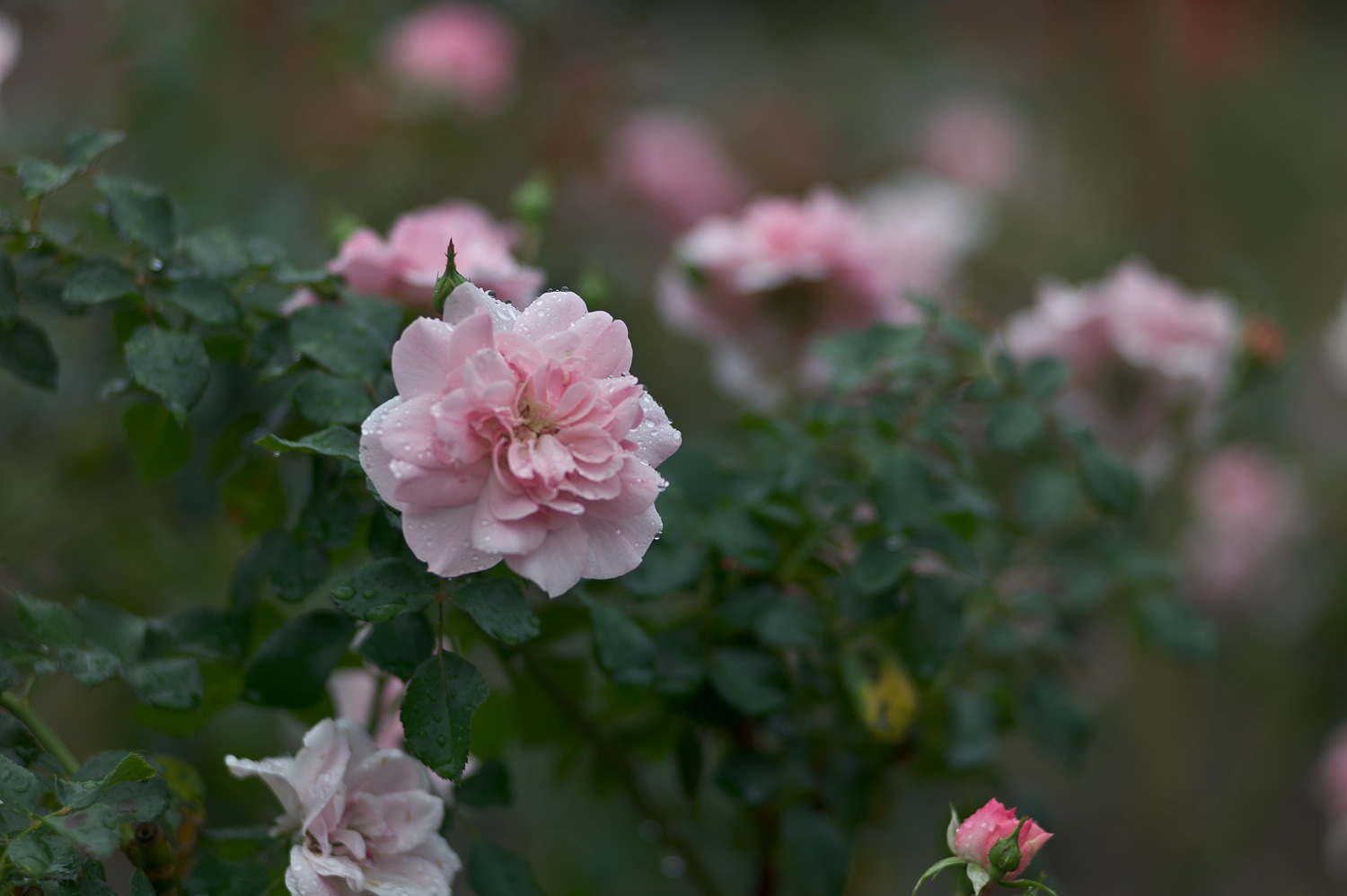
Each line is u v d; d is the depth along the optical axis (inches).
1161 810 85.4
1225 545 91.3
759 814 48.4
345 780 43.0
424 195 75.4
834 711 48.4
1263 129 149.3
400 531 42.9
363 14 75.2
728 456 50.4
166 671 43.7
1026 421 47.4
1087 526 52.2
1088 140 123.7
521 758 66.7
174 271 44.5
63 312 44.9
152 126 69.4
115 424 57.5
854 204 124.7
